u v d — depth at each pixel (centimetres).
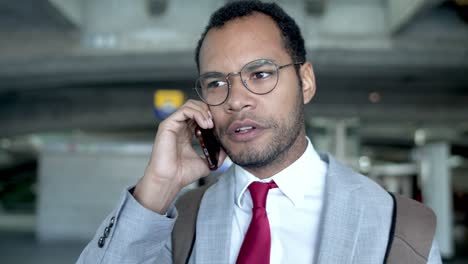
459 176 3453
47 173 1535
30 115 2144
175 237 150
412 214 130
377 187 140
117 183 1528
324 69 1456
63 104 2120
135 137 3134
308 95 152
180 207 157
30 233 1697
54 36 1259
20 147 3731
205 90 143
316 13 1220
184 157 149
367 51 1263
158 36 1238
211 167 150
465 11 1180
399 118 2003
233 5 144
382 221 129
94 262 134
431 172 1080
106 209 1519
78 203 1523
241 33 137
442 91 1958
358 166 1545
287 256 134
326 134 1889
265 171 143
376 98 1948
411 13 1051
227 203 145
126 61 1355
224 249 136
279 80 136
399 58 1309
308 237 136
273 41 138
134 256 135
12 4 1088
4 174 4025
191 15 1230
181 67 1421
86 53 1275
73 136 3209
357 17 1233
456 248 1258
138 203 136
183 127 148
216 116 141
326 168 151
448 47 1235
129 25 1248
